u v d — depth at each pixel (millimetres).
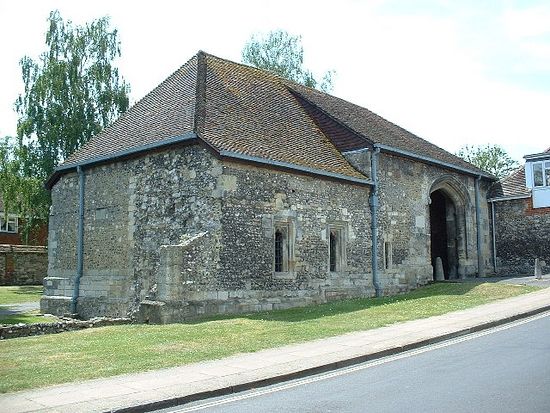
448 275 25906
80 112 33125
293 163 16875
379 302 17469
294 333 11938
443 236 26500
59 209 20203
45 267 39156
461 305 16094
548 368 8148
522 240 26547
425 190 22984
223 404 7008
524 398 6559
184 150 15969
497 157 55781
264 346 10586
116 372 8523
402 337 11258
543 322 13008
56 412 6469
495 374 7887
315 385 7867
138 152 16953
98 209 18469
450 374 8047
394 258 20906
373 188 20125
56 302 19188
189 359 9477
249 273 15727
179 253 14320
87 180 19078
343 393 7246
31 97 32750
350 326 12820
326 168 18250
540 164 26391
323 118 21656
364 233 19781
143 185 17000
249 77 21859
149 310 14242
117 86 34625
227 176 15359
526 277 23547
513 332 11781
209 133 15633
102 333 12461
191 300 14430
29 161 32281
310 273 17547
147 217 16719
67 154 32625
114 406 6711
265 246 16219
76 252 19094
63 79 33000
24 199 32688
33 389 7555
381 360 9586
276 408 6629
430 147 26141
